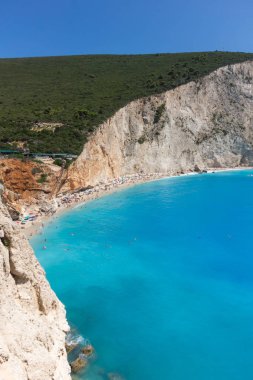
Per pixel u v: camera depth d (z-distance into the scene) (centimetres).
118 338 2097
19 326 1310
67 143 5322
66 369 1503
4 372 1100
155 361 1908
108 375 1783
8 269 1412
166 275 2944
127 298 2564
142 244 3625
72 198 4981
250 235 3959
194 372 1848
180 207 5084
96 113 6431
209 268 3103
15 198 4175
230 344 2078
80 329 2166
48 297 1634
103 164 6025
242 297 2611
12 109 6328
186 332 2183
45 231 3862
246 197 5762
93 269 3012
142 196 5719
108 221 4334
